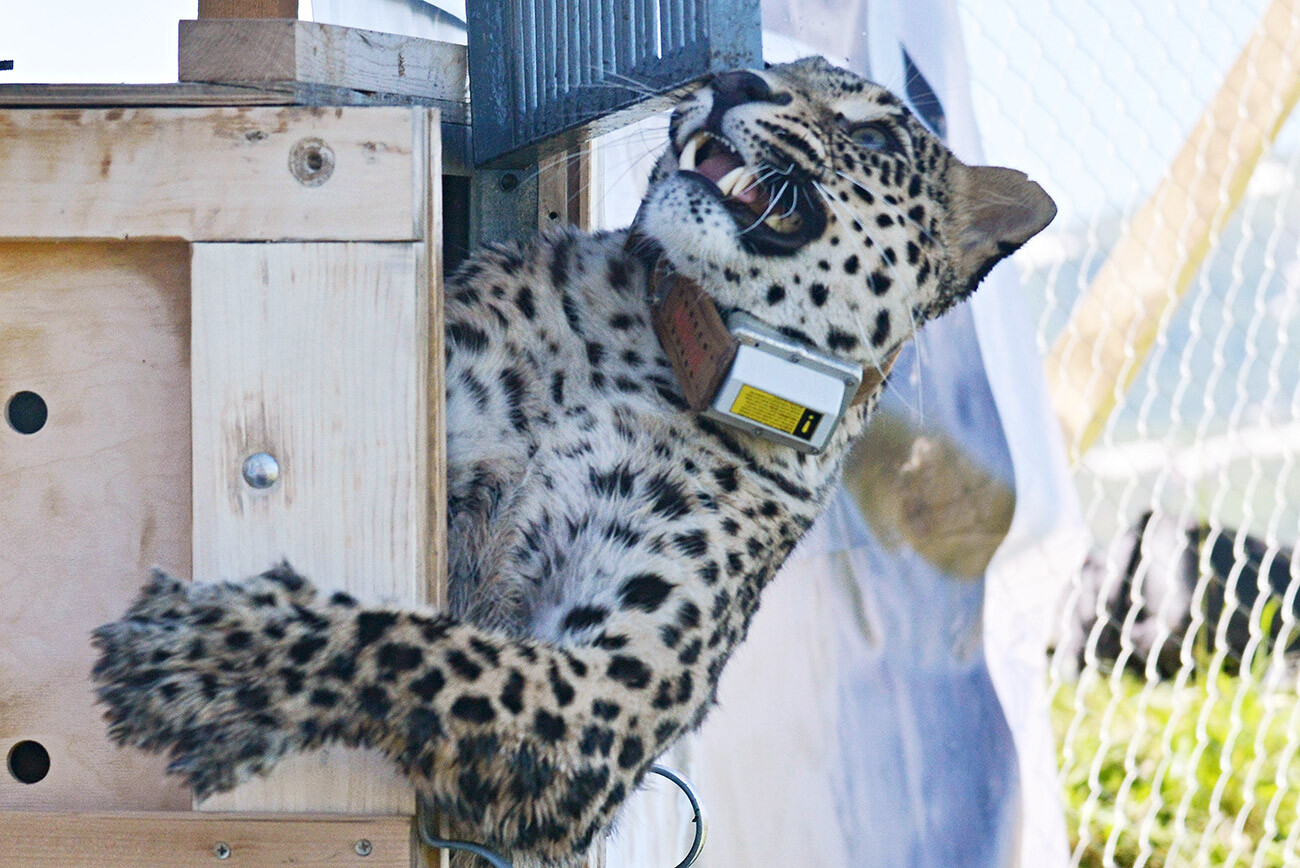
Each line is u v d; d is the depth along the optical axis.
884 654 10.20
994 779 10.30
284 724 4.87
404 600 5.02
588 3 6.00
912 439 10.29
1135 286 11.19
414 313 4.96
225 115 5.00
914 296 7.56
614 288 6.98
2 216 5.07
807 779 9.95
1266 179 11.95
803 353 6.13
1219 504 12.62
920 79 9.74
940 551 10.36
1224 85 10.81
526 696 5.24
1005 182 7.89
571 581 6.20
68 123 5.04
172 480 5.26
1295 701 13.62
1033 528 10.48
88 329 5.29
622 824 8.09
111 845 4.90
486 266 6.89
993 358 10.51
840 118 7.36
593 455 6.46
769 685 9.92
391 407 4.97
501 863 5.00
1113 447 12.63
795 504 6.93
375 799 4.98
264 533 4.99
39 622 5.32
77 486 5.31
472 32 6.68
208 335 4.99
